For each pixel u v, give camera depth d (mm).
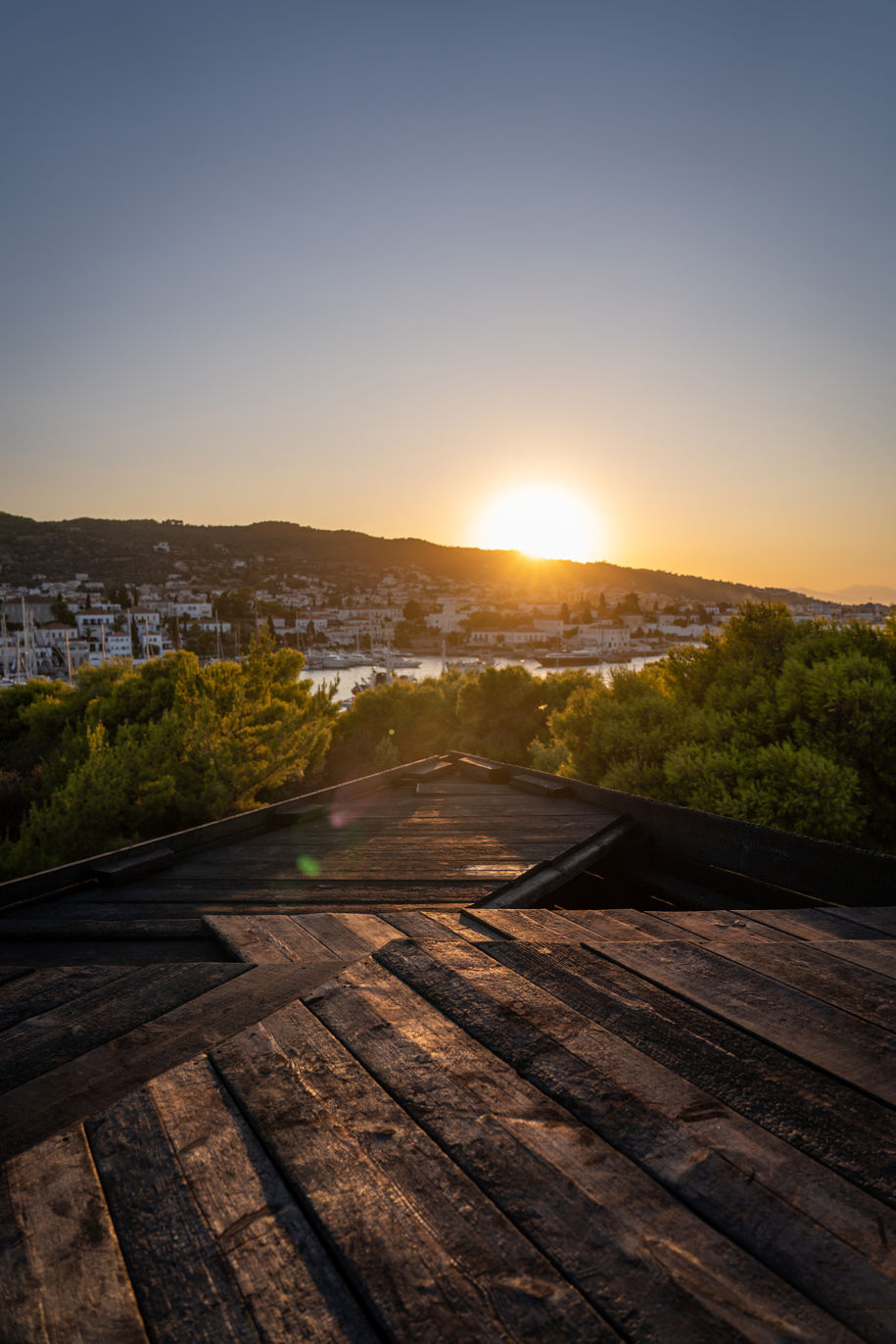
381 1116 1643
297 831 5047
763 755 7930
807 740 8391
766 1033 1929
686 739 9219
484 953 2506
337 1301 1181
